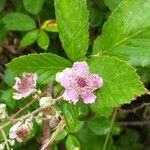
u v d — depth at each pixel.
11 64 0.12
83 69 0.11
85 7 0.11
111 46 0.12
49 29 0.14
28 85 0.12
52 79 0.12
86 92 0.11
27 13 0.15
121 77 0.11
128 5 0.11
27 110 0.14
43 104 0.11
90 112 0.15
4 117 0.12
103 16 0.15
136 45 0.12
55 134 0.12
